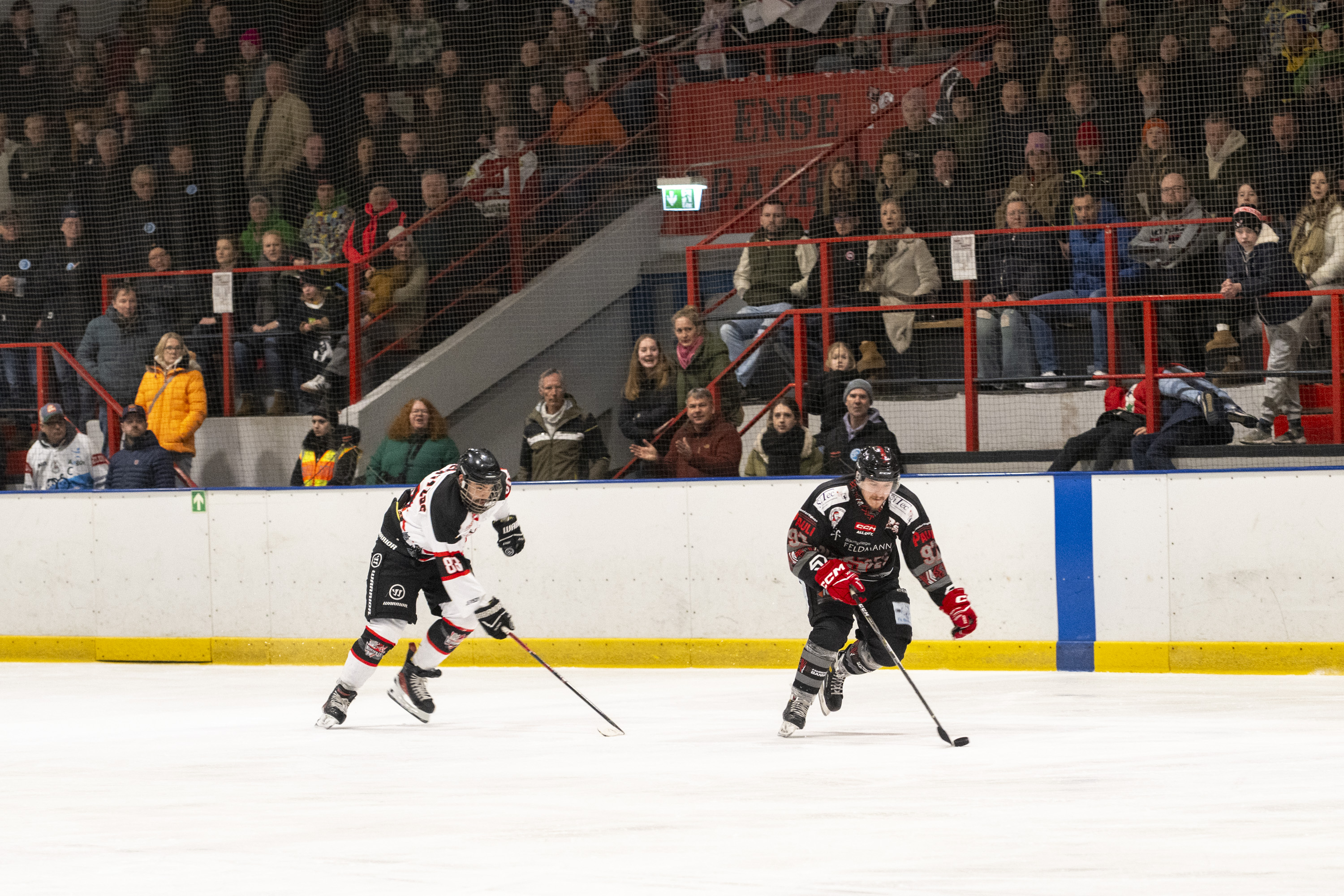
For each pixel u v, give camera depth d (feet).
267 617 102.94
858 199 118.42
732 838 45.29
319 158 134.92
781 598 93.91
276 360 126.41
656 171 135.44
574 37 135.44
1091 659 89.30
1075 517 89.61
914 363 116.37
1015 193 115.85
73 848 46.19
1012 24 119.14
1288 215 107.24
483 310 128.57
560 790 54.65
